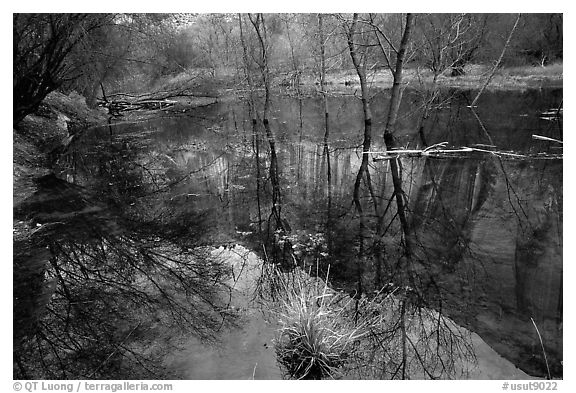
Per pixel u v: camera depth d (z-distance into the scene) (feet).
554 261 15.42
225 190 25.38
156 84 66.49
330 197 23.52
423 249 16.78
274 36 62.44
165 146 37.81
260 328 11.79
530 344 11.00
